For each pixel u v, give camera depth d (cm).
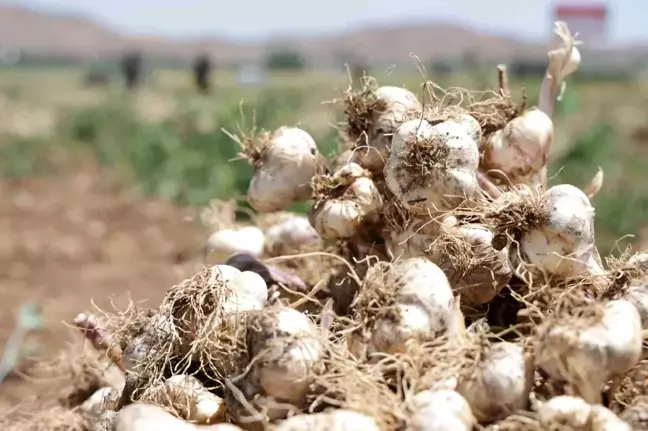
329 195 94
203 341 85
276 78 2552
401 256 90
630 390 81
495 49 5472
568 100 350
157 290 241
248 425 81
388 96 93
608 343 77
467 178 86
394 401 78
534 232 85
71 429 100
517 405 77
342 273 97
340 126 103
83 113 823
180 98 1274
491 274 88
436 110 90
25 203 413
